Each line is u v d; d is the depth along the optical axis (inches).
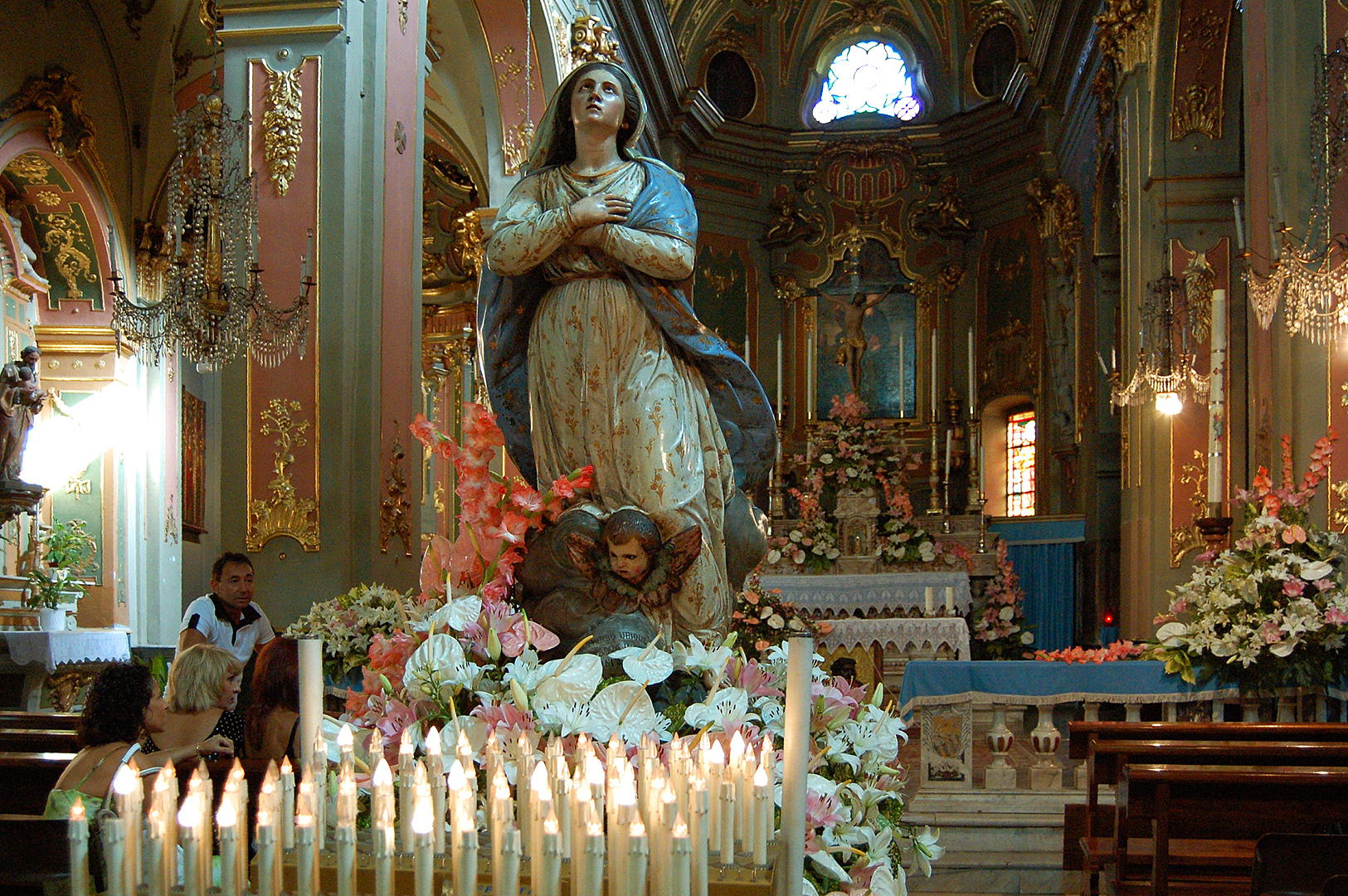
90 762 141.1
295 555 307.9
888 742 113.4
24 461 498.0
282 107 321.1
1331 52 271.4
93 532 506.9
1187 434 448.5
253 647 236.4
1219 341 326.3
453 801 77.3
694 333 151.2
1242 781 161.2
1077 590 634.8
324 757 86.5
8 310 482.3
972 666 262.1
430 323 729.6
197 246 340.2
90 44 479.8
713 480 153.1
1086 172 638.5
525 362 162.6
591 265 151.9
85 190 484.4
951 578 501.0
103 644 414.3
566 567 137.3
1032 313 723.4
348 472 311.9
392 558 327.0
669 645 140.0
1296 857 132.6
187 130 327.6
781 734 108.0
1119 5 490.3
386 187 336.2
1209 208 459.5
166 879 72.2
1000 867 232.7
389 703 107.2
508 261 149.9
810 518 526.3
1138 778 164.1
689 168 781.9
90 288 505.4
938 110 804.0
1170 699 257.6
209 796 77.7
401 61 351.9
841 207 802.8
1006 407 753.6
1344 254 266.7
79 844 71.9
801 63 824.9
